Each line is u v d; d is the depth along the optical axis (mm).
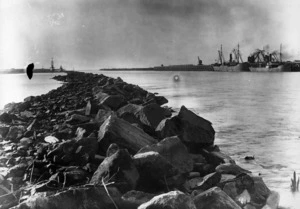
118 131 12375
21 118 21297
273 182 12281
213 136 15219
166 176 9625
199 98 52000
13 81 114625
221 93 63594
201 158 13305
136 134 12914
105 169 9164
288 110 36375
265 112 34688
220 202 8133
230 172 11727
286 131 23625
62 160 11102
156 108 16797
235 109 37219
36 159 11906
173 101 46188
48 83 95188
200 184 10141
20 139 15633
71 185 9727
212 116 31656
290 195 10828
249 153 17094
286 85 98250
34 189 9047
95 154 11453
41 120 20938
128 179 8977
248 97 54500
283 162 15328
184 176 10688
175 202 7055
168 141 11602
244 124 26688
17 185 9883
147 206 7082
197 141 14633
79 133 14523
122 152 9242
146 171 9492
